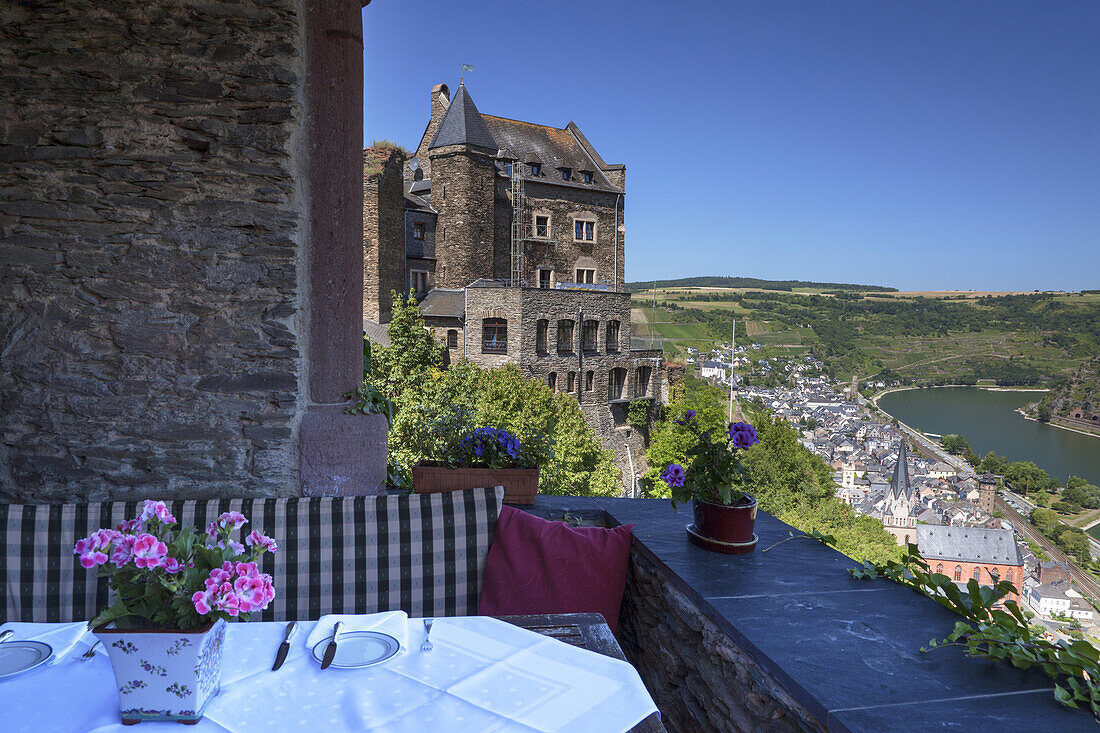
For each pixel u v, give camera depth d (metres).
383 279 33.97
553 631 1.88
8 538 2.49
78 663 1.58
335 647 1.62
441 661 1.62
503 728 1.32
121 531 1.38
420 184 39.34
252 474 3.11
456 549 2.74
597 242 43.25
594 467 30.50
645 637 2.71
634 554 2.83
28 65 3.01
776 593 2.15
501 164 39.78
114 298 3.04
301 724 1.33
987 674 1.61
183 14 3.00
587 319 38.34
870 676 1.60
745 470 2.59
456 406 3.81
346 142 3.15
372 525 2.71
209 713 1.36
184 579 1.32
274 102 3.04
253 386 3.09
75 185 3.03
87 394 3.06
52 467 3.08
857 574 2.29
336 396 3.23
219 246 3.05
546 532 2.71
